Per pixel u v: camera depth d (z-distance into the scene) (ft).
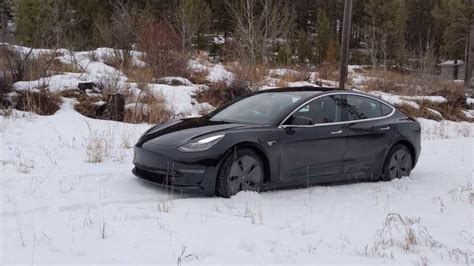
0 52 43.93
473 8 172.24
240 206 19.70
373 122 25.49
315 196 22.26
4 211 17.20
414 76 80.69
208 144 20.43
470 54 122.83
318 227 17.83
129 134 33.88
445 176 28.32
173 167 20.26
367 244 16.29
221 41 142.41
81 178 22.45
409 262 14.83
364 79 77.25
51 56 50.75
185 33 73.31
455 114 67.67
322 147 23.26
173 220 17.42
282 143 21.95
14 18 83.10
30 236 15.15
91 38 91.56
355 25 197.26
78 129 34.78
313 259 14.62
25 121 35.14
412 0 222.89
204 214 18.35
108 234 15.65
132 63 55.36
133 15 64.23
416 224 18.76
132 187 21.52
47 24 66.64
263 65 65.05
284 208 19.97
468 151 38.19
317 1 209.97
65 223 16.55
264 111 23.36
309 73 70.69
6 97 38.52
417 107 64.90
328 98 24.30
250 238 16.05
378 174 25.84
